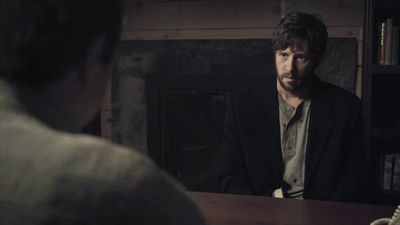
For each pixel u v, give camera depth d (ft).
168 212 1.32
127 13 10.43
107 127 10.90
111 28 1.49
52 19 1.34
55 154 1.30
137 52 10.28
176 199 1.37
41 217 1.22
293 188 6.36
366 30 8.21
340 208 4.66
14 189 1.25
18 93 1.38
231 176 6.39
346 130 6.28
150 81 10.23
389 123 8.93
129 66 10.36
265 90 6.58
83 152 1.31
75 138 1.39
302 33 6.09
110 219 1.23
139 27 10.42
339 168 6.28
